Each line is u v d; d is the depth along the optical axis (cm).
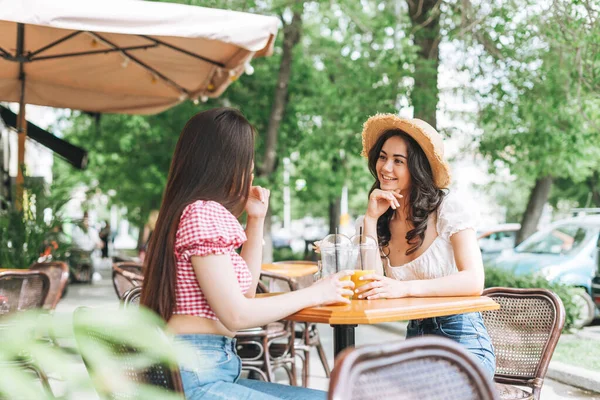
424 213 322
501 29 980
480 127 1250
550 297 342
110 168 2094
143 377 195
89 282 1773
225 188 245
